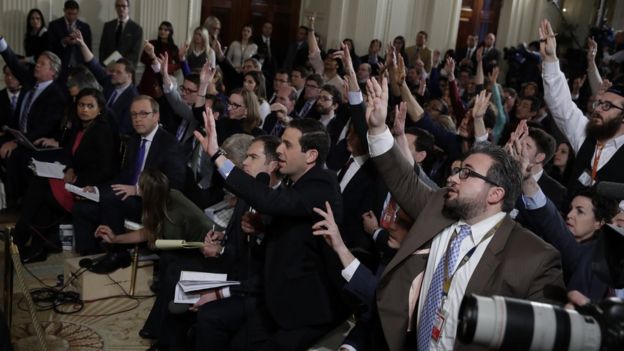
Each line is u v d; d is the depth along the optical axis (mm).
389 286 1950
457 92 5500
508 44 11867
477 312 1200
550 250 1752
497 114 4594
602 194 1672
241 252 2893
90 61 5828
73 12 7594
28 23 7629
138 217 4066
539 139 2943
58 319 3359
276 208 2340
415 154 3404
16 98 5734
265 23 9992
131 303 3588
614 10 12398
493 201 1814
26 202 4250
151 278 3725
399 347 1921
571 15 12383
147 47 5434
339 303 2500
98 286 3580
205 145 2352
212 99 4887
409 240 1930
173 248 3158
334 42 10461
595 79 4871
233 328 2717
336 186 2529
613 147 2904
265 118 5613
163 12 8664
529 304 1220
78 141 4473
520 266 1739
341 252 2199
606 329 1146
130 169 4184
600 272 1592
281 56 10641
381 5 10383
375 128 2104
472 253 1823
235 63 9219
